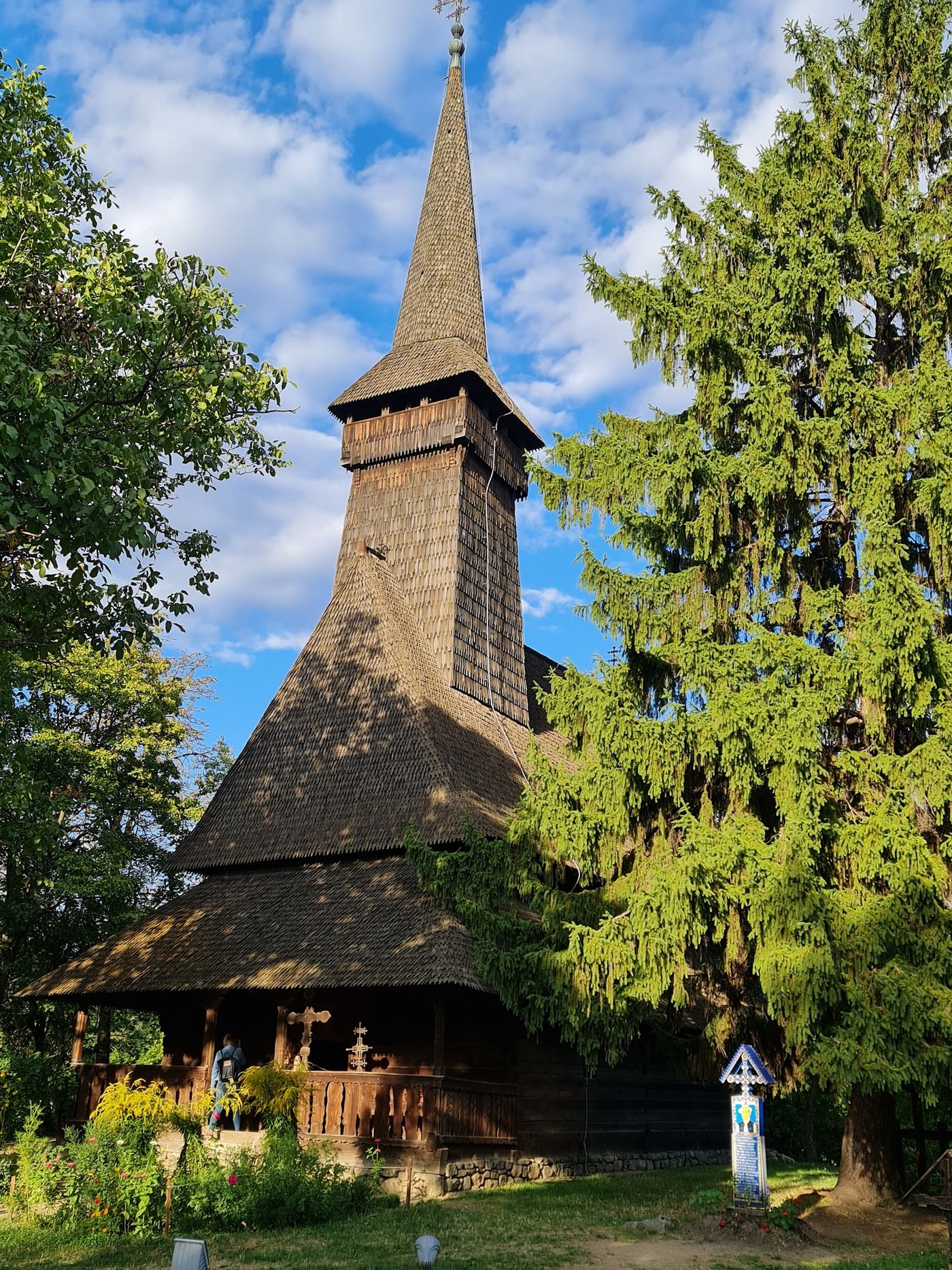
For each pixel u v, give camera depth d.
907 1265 10.96
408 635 27.06
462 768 23.42
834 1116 31.91
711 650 13.76
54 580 14.56
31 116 14.86
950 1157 9.95
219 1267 10.96
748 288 15.92
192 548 15.93
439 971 16.91
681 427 15.60
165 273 14.97
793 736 12.99
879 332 16.22
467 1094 17.50
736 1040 14.99
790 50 16.67
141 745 29.25
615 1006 14.13
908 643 12.65
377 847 21.34
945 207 16.03
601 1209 14.58
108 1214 12.55
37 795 20.14
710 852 13.02
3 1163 15.23
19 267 14.15
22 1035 29.64
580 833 14.84
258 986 18.58
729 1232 12.64
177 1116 15.66
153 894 31.00
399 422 30.94
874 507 13.73
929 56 16.23
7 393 12.33
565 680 14.74
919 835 12.91
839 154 16.42
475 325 34.34
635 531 15.55
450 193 35.88
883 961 12.52
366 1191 14.70
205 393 14.99
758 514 15.25
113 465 14.05
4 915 26.02
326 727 24.50
